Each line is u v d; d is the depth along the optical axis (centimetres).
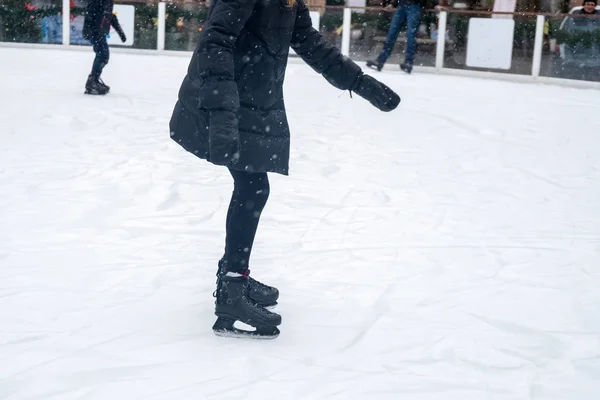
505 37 1242
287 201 464
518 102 973
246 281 267
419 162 610
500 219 446
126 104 807
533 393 229
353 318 287
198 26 1376
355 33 1318
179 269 334
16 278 312
